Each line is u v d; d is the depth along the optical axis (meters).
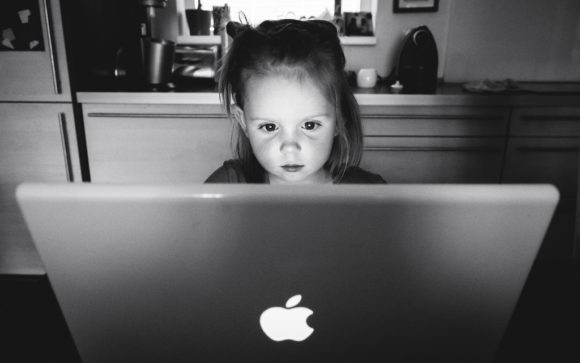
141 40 1.94
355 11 2.41
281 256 0.34
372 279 0.36
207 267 0.35
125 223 0.33
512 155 1.92
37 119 1.79
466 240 0.34
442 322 0.38
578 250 0.97
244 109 0.75
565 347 0.84
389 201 0.32
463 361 0.41
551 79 2.36
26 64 1.72
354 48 2.36
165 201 0.32
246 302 0.37
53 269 0.35
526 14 2.27
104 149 1.89
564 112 1.86
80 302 0.37
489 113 1.87
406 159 1.93
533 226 0.33
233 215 0.33
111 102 1.81
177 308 0.37
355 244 0.34
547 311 0.93
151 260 0.35
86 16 1.85
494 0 2.25
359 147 0.85
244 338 0.39
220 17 2.37
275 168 0.71
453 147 1.91
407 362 0.41
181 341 0.39
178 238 0.34
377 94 1.83
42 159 1.84
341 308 0.37
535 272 1.88
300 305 0.37
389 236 0.34
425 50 2.04
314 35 0.74
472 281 0.36
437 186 0.33
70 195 0.32
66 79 1.75
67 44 1.72
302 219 0.33
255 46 0.71
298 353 0.40
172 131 1.87
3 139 1.81
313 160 0.70
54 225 0.33
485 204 0.32
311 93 0.68
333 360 0.40
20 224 1.93
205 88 1.96
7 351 1.33
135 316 0.38
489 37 2.31
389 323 0.38
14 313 1.60
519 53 2.33
